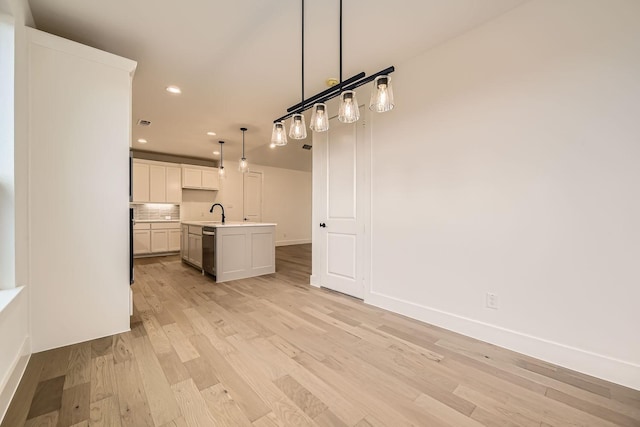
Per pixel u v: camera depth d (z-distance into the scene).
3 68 1.60
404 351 1.98
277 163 8.07
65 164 2.02
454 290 2.32
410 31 2.21
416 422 1.31
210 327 2.38
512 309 2.01
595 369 1.69
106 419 1.31
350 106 1.73
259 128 4.66
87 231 2.11
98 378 1.63
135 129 4.74
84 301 2.10
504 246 2.04
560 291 1.82
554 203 1.83
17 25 1.67
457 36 2.28
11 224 1.63
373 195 2.96
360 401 1.45
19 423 1.28
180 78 2.97
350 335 2.24
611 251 1.65
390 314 2.69
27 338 1.83
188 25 2.13
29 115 1.88
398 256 2.72
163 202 6.44
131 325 2.41
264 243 4.51
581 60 1.73
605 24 1.65
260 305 2.95
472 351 1.99
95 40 2.31
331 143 3.46
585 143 1.72
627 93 1.59
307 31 2.21
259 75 2.90
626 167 1.60
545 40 1.86
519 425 1.29
